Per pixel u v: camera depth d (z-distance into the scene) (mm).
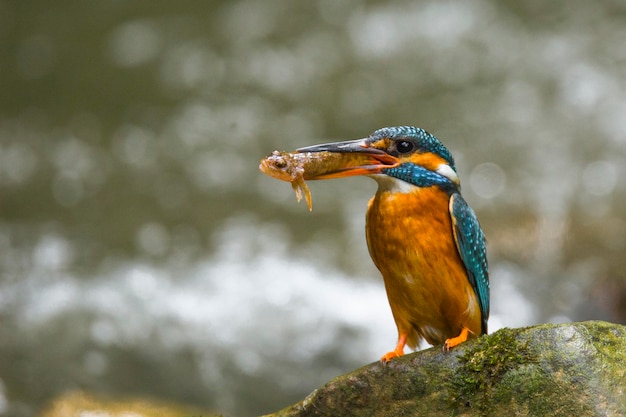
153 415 10398
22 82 21812
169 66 22281
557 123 19797
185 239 16297
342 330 13492
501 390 5785
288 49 22734
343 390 6113
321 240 16141
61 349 12484
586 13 23234
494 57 22156
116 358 12398
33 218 16938
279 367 12680
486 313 7305
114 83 21750
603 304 13977
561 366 5695
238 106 20891
